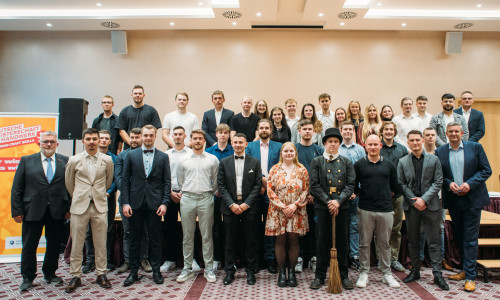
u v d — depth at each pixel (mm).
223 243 3877
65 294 3076
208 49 7316
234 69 7293
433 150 3801
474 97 7203
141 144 3846
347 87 7234
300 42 7297
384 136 3898
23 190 3320
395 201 3732
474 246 3152
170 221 3887
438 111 7203
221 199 3461
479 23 6641
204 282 3371
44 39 7305
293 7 6352
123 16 6438
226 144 3924
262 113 4875
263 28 7242
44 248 4180
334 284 3025
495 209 5195
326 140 3217
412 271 3316
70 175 3240
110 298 2975
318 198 3113
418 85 7227
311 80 7254
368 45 7273
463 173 3283
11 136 4246
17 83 7273
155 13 6582
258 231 3773
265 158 3875
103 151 3961
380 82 7230
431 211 3203
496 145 7293
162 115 7242
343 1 5828
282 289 3146
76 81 7270
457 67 7250
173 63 7297
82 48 7297
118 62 7293
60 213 3357
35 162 3330
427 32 7281
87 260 3797
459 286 3201
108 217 3906
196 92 7266
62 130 4801
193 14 6508
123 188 3340
